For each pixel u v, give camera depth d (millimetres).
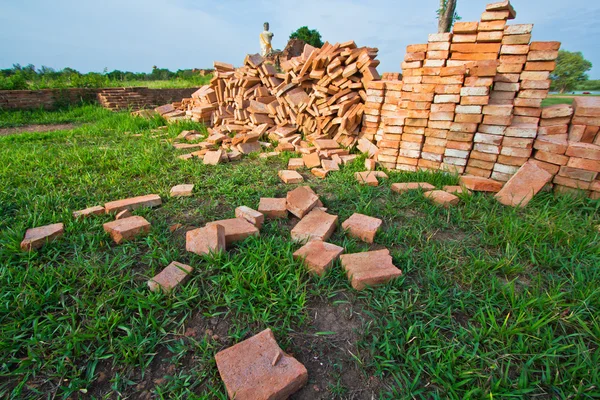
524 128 3402
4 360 1610
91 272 2184
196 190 3760
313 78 6137
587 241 2486
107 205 3105
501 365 1567
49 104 11172
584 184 3195
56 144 6180
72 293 2057
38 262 2355
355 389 1502
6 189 3590
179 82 17453
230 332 1800
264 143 5984
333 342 1742
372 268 2164
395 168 4383
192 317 1899
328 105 5738
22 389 1510
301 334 1789
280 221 3031
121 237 2586
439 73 3742
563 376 1520
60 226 2678
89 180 3943
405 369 1573
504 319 1845
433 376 1532
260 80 7145
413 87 3980
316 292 2043
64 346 1668
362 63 5184
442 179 3854
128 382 1526
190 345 1717
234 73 7617
